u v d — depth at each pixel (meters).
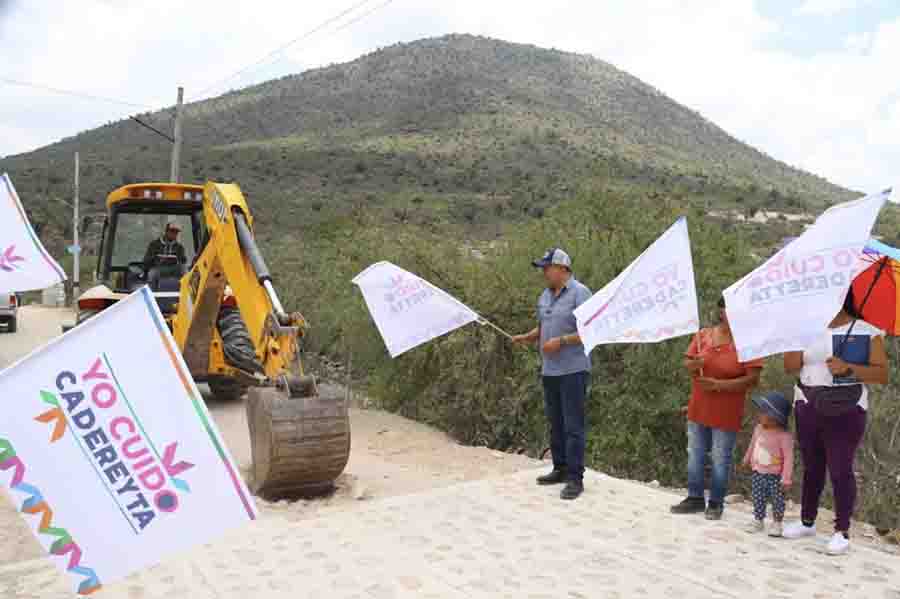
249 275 8.08
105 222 12.44
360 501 7.12
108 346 3.07
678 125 198.88
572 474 6.85
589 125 148.12
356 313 12.29
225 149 98.62
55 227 51.06
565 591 4.76
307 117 154.25
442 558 5.36
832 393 5.32
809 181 156.38
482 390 10.77
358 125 142.50
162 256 11.99
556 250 6.86
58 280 4.16
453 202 61.81
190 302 10.64
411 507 6.57
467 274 11.61
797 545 5.57
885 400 7.99
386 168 87.69
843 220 4.98
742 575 5.00
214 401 12.62
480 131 122.69
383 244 13.17
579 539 5.71
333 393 7.25
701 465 6.36
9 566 5.32
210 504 3.11
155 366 3.12
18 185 62.06
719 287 9.18
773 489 5.79
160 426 3.09
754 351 5.11
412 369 11.66
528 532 5.88
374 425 11.14
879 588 4.77
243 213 8.48
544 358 6.95
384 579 4.98
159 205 12.20
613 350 9.56
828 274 4.95
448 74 181.25
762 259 9.76
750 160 177.88
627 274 6.01
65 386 3.00
